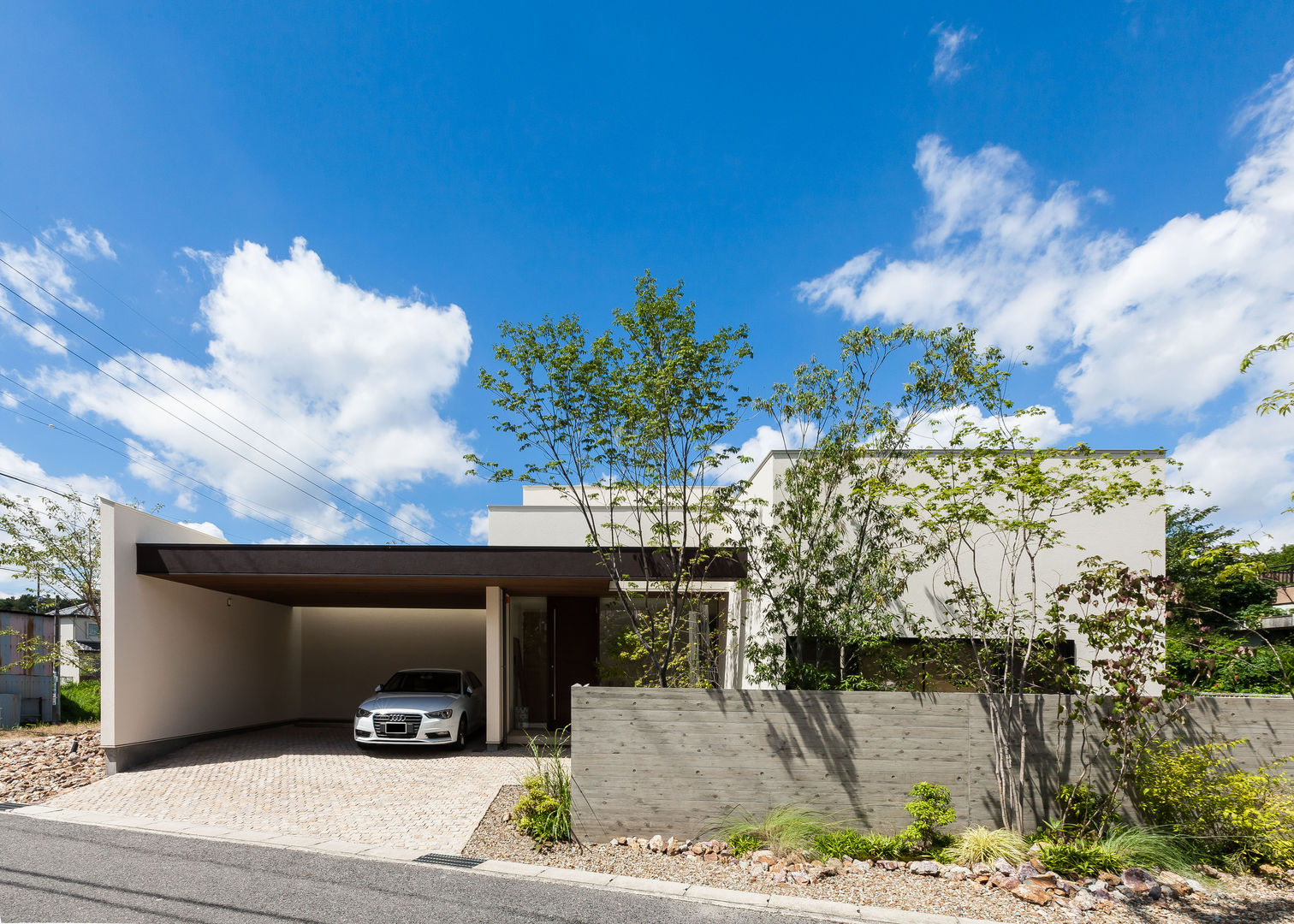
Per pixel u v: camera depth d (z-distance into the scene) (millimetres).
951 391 7406
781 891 5277
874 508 8039
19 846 5844
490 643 10945
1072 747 6457
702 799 6461
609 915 4680
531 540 13609
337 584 10703
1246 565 5711
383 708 10570
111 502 9148
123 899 4668
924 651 7805
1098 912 4980
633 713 6582
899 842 6023
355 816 6941
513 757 10172
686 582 8625
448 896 4934
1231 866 5930
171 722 10227
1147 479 8883
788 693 6602
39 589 13945
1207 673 6332
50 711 15578
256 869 5352
